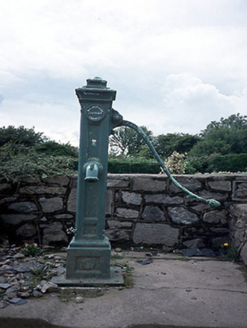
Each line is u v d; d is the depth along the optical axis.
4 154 3.96
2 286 2.15
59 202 3.55
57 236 3.53
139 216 3.54
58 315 1.81
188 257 3.24
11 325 1.72
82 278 2.36
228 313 1.86
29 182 3.55
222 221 3.52
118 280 2.35
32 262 2.80
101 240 2.44
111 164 9.12
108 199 3.56
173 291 2.21
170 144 24.62
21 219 3.53
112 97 2.50
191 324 1.71
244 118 30.53
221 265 2.94
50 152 7.61
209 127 30.56
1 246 3.30
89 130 2.50
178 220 3.53
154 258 3.18
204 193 3.55
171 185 3.56
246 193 3.50
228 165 11.86
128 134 25.31
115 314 1.83
